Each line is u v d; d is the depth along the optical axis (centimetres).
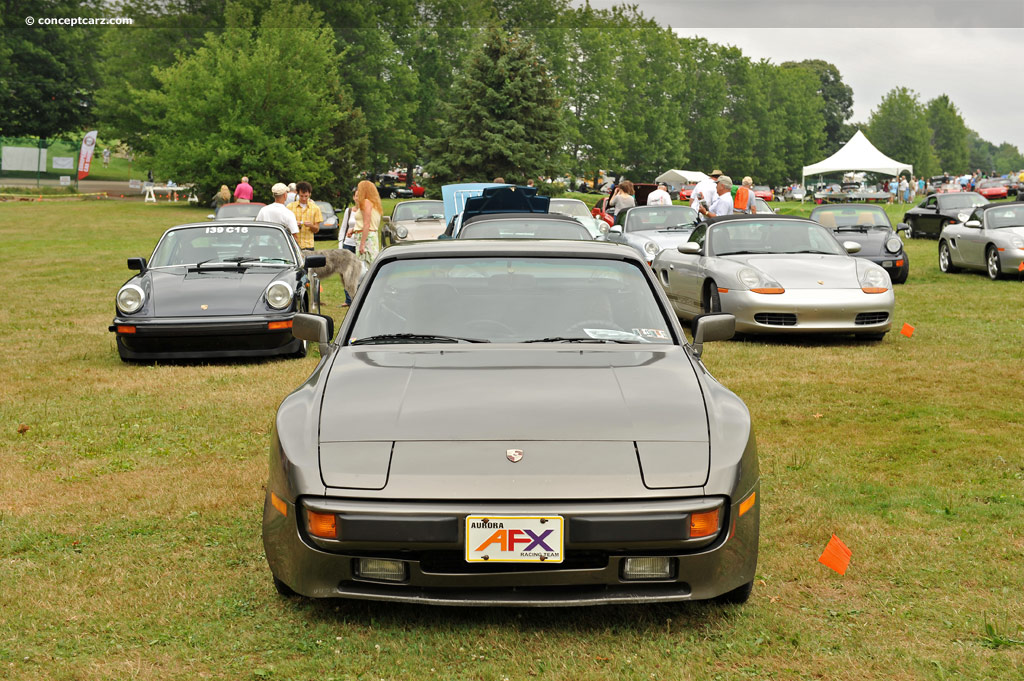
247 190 3078
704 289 1070
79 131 7400
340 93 5212
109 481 520
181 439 613
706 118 9638
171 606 354
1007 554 404
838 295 973
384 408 353
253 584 377
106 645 323
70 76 7269
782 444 596
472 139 5003
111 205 4538
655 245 1416
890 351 945
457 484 314
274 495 340
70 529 443
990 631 327
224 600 361
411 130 7338
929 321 1152
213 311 868
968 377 805
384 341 423
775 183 10612
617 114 8144
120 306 866
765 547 417
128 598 361
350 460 326
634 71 8500
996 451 574
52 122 7112
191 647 322
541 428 337
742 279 1000
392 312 438
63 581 379
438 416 345
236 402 721
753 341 1024
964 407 696
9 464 554
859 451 578
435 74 7506
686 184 7675
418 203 2094
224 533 438
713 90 9612
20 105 7000
